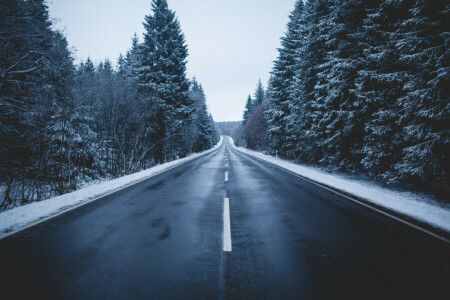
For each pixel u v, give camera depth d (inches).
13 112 391.2
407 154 289.6
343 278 107.4
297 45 884.0
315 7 599.2
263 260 123.8
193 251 134.2
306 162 791.7
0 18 349.1
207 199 265.4
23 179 373.7
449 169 271.3
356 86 393.1
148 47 870.4
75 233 160.2
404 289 99.0
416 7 277.3
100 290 97.6
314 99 628.1
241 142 3555.6
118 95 633.6
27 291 95.9
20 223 177.9
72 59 467.2
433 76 277.6
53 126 420.5
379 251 135.0
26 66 422.6
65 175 477.4
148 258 125.4
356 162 456.8
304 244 144.2
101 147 663.1
